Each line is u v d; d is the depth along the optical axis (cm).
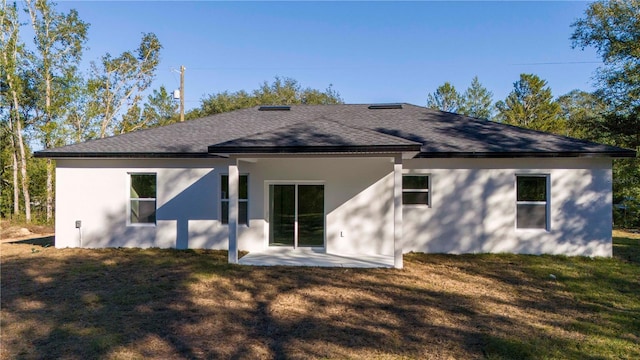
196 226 1208
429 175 1151
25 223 2064
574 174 1101
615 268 940
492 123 1369
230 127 1388
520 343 480
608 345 482
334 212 1191
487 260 1032
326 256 1091
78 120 2481
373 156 933
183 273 874
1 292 724
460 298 691
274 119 1470
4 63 2105
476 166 1130
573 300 685
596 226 1091
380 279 827
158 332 527
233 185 973
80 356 451
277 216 1240
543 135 1223
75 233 1229
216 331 532
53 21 2327
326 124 1074
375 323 563
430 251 1142
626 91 2164
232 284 782
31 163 2347
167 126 1431
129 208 1229
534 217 1124
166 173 1213
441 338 506
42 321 568
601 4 2156
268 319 581
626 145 2138
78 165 1227
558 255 1093
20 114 2333
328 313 609
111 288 750
